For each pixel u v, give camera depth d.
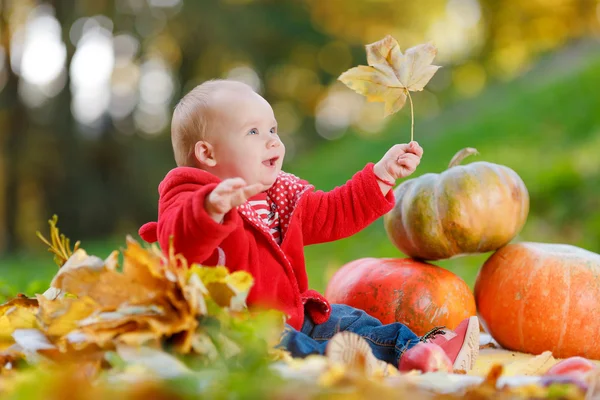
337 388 1.88
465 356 2.85
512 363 3.12
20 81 16.41
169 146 18.00
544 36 22.42
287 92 23.55
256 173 3.00
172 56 19.78
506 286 3.52
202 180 2.83
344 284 3.61
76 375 1.87
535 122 11.80
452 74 23.38
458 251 3.63
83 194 16.55
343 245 9.84
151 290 2.31
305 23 21.41
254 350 2.08
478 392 1.97
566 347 3.40
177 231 2.58
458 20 23.75
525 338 3.46
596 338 3.38
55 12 16.31
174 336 2.29
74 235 16.78
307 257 9.56
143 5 18.20
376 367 2.41
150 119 18.88
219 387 1.81
